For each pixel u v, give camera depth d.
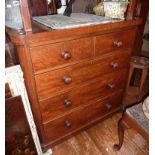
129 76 1.47
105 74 1.24
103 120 1.55
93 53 1.06
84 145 1.35
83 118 1.35
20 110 0.97
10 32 0.78
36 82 0.93
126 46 1.24
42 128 1.13
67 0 1.23
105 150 1.30
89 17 1.10
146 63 1.43
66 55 0.91
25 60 0.83
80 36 0.93
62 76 1.00
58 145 1.34
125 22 1.06
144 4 1.37
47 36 0.80
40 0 1.12
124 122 1.07
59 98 1.08
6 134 0.96
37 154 1.15
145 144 1.34
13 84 0.90
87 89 1.20
